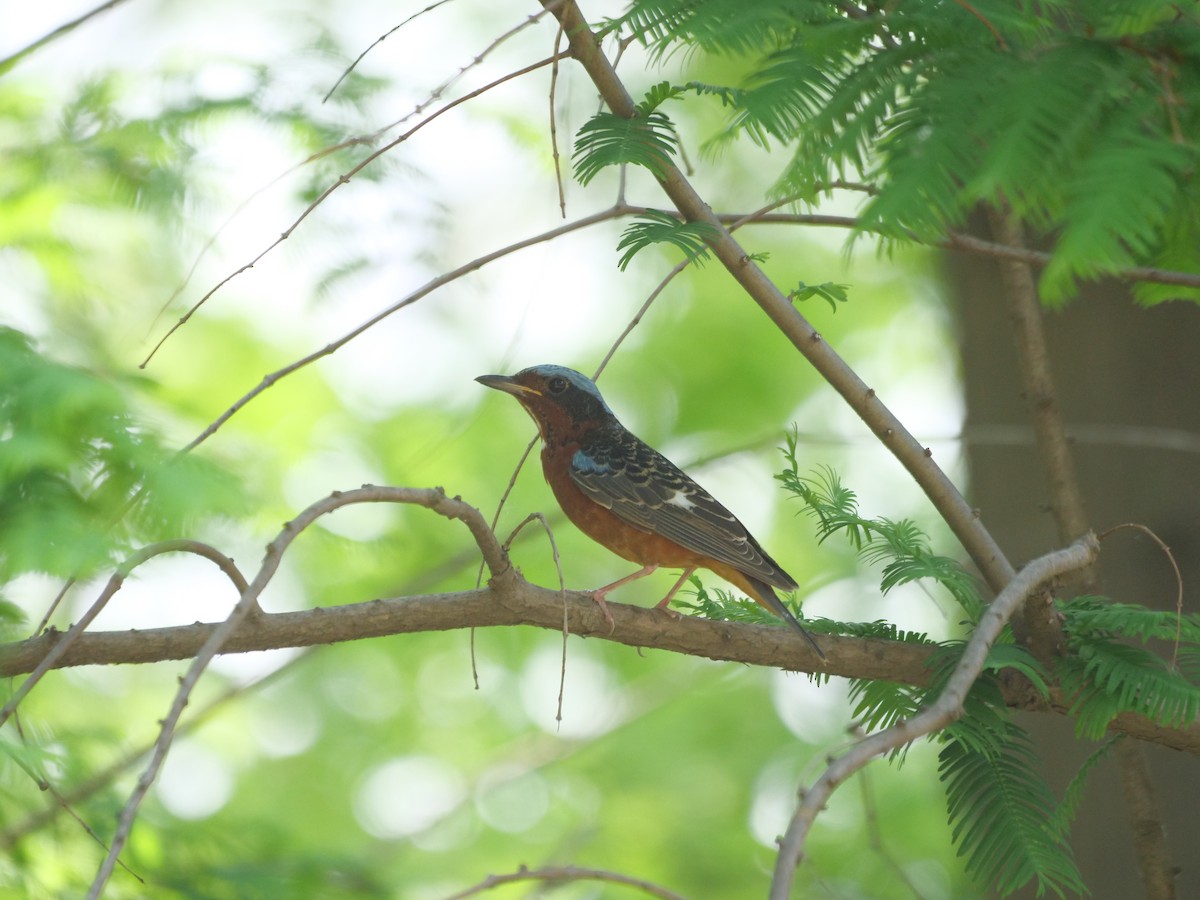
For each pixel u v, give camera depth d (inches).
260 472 374.6
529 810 763.4
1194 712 281.4
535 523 676.1
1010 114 188.7
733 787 767.7
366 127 476.1
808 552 831.1
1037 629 305.9
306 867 403.5
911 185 190.1
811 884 666.8
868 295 832.3
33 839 363.3
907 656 329.7
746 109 215.2
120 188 451.5
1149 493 423.8
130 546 280.5
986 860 292.7
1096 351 443.5
